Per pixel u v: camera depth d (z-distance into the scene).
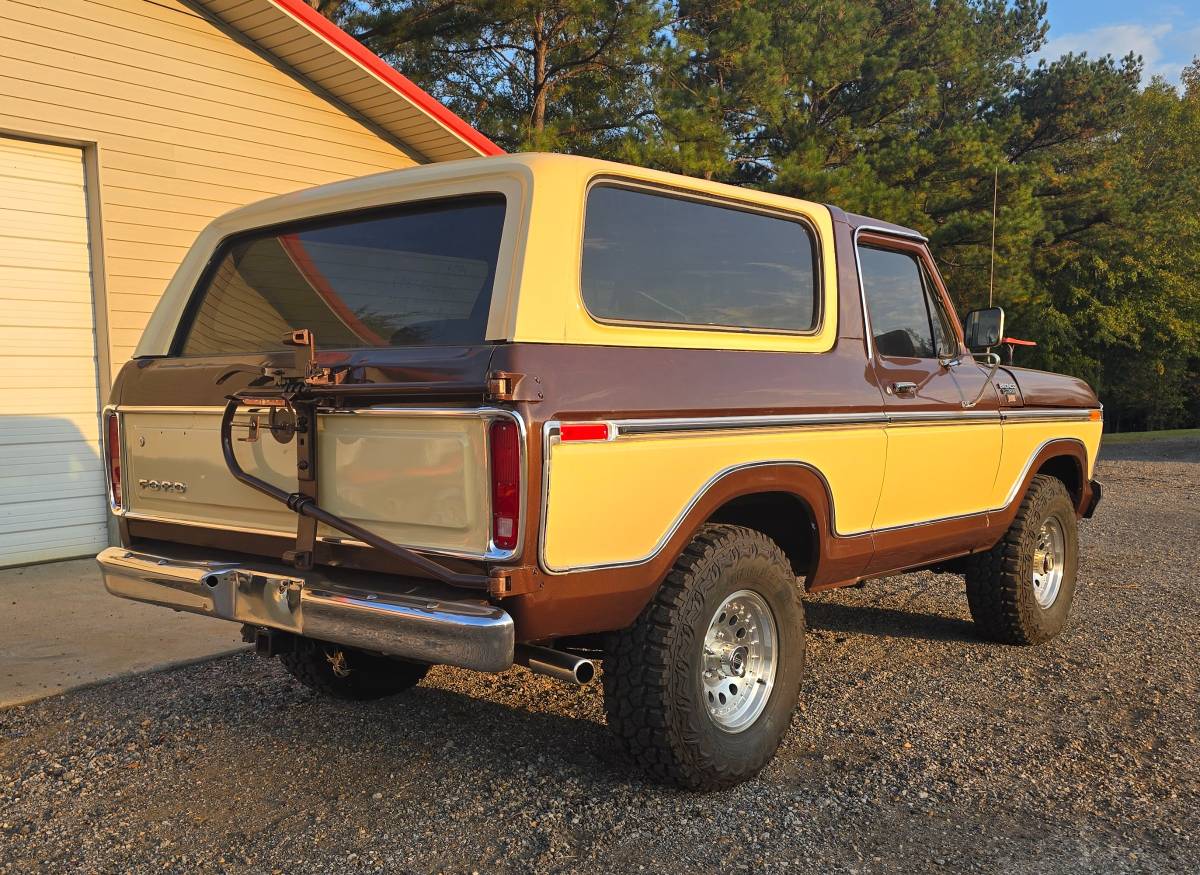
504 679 4.84
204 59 8.12
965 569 5.45
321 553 3.23
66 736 4.10
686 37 20.95
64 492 7.64
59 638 5.43
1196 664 5.17
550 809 3.39
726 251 3.72
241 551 3.54
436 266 3.29
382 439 3.02
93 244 7.71
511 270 3.00
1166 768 3.81
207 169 8.22
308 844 3.16
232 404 3.36
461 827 3.26
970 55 32.94
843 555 4.07
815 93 26.31
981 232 25.36
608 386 3.05
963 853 3.12
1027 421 5.21
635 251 3.38
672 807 3.41
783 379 3.73
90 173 7.66
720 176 19.09
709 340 3.55
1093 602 6.63
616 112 20.12
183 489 3.66
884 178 25.69
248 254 3.91
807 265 4.09
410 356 3.00
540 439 2.81
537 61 19.39
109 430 3.91
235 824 3.31
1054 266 33.34
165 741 4.04
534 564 2.85
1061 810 3.44
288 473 3.29
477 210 3.25
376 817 3.35
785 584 3.68
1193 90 45.16
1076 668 5.09
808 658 5.20
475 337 3.09
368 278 3.49
